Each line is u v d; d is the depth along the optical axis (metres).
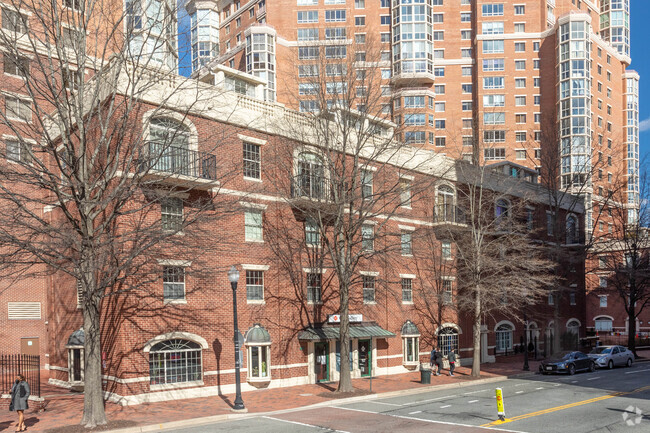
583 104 77.75
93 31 28.09
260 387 25.11
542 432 15.80
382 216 31.75
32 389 23.38
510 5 81.88
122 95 22.02
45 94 19.41
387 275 30.42
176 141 23.39
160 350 22.25
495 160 78.25
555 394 23.38
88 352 17.16
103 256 17.38
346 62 26.92
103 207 18.03
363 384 27.03
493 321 39.31
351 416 18.88
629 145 92.06
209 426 17.41
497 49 81.06
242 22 80.62
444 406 20.66
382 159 31.97
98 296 17.48
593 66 81.94
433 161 35.22
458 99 80.56
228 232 24.88
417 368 33.06
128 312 21.39
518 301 34.91
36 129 19.03
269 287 26.39
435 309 34.94
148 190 18.89
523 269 38.81
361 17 78.06
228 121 25.38
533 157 79.12
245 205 25.25
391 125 34.00
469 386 27.08
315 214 27.11
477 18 81.25
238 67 74.56
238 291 25.11
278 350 26.09
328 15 75.00
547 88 80.81
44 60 27.97
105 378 22.00
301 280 27.58
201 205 22.67
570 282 46.25
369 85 26.39
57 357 26.30
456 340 36.22
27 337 28.05
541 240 41.47
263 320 25.84
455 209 35.12
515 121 80.06
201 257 23.44
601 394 23.20
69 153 17.64
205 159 22.91
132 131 19.17
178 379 22.77
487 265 31.81
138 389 21.36
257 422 17.97
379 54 27.25
